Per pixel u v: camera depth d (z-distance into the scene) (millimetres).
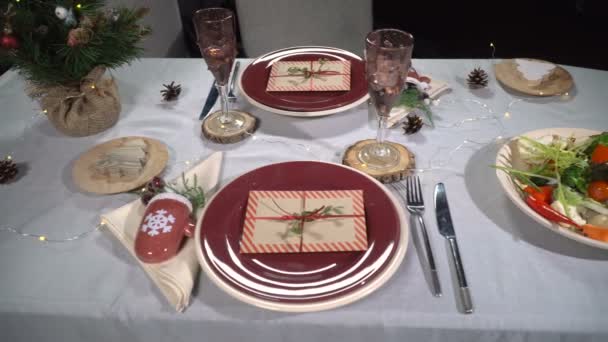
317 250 529
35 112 851
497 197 648
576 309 500
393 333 505
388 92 632
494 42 2375
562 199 586
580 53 2244
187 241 568
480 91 876
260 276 505
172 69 966
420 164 708
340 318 502
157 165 697
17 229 612
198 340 532
